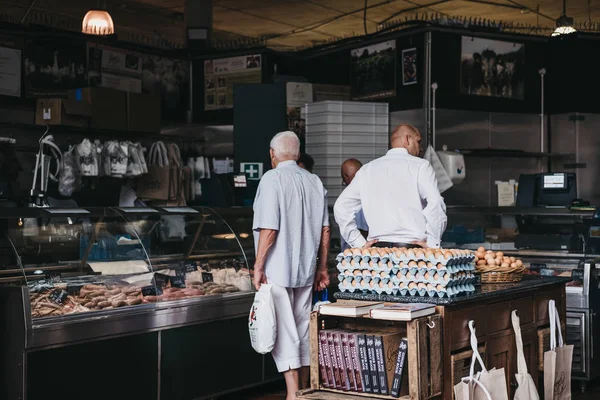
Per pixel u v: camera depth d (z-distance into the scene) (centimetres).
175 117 930
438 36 779
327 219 516
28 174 766
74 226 477
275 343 486
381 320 403
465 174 794
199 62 942
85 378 446
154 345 488
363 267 413
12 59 772
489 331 426
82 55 830
